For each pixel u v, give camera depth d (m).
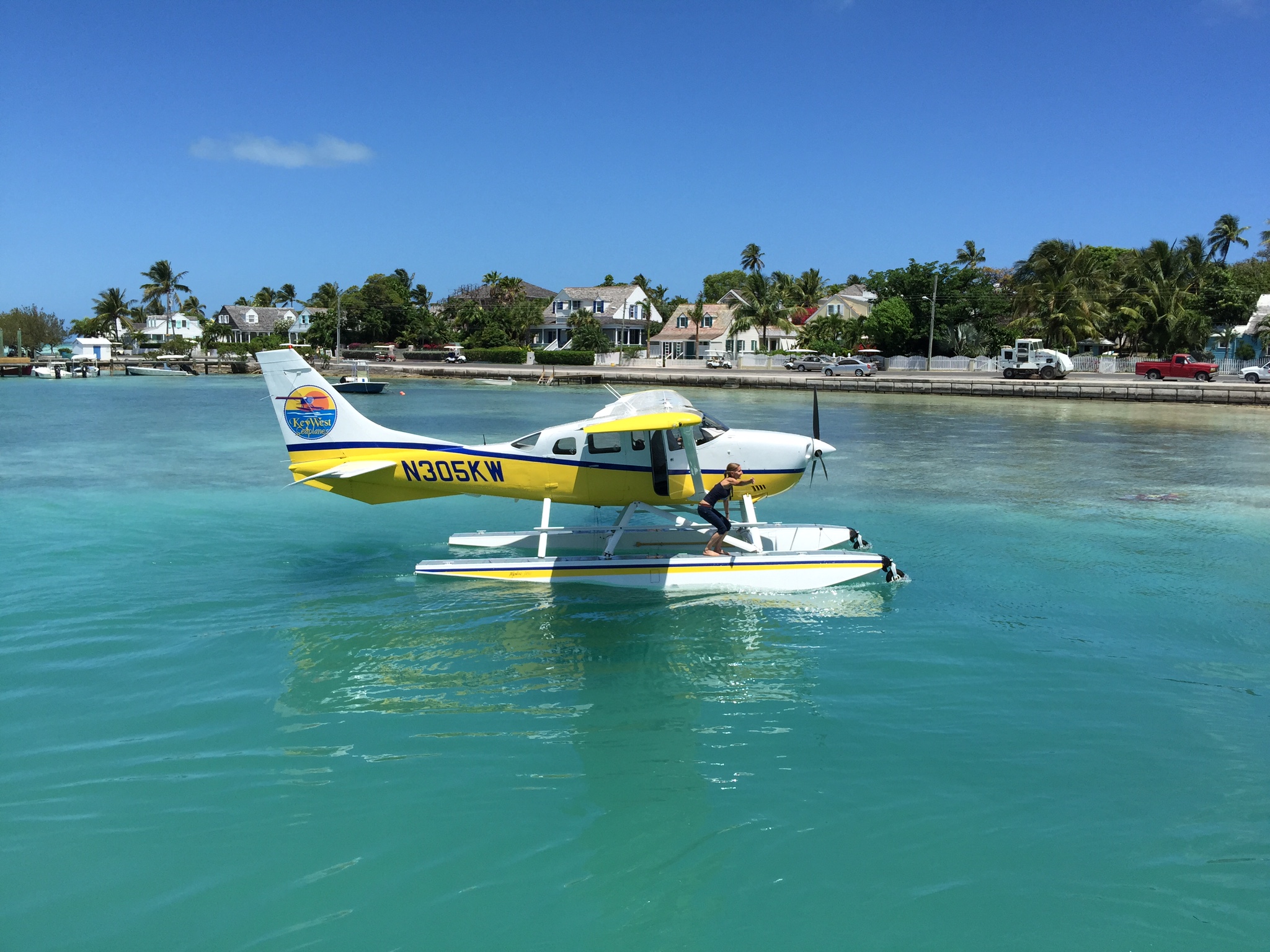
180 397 44.53
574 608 9.22
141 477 18.03
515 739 6.09
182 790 5.35
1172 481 18.14
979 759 5.80
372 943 3.98
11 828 4.91
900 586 10.17
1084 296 60.47
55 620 8.60
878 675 7.34
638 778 5.52
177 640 8.12
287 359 10.48
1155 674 7.37
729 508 14.16
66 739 6.04
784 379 50.94
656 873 4.52
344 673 7.32
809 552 10.51
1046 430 29.06
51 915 4.17
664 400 10.22
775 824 5.00
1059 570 10.90
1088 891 4.37
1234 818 5.05
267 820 5.02
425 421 31.50
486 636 8.31
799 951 3.93
